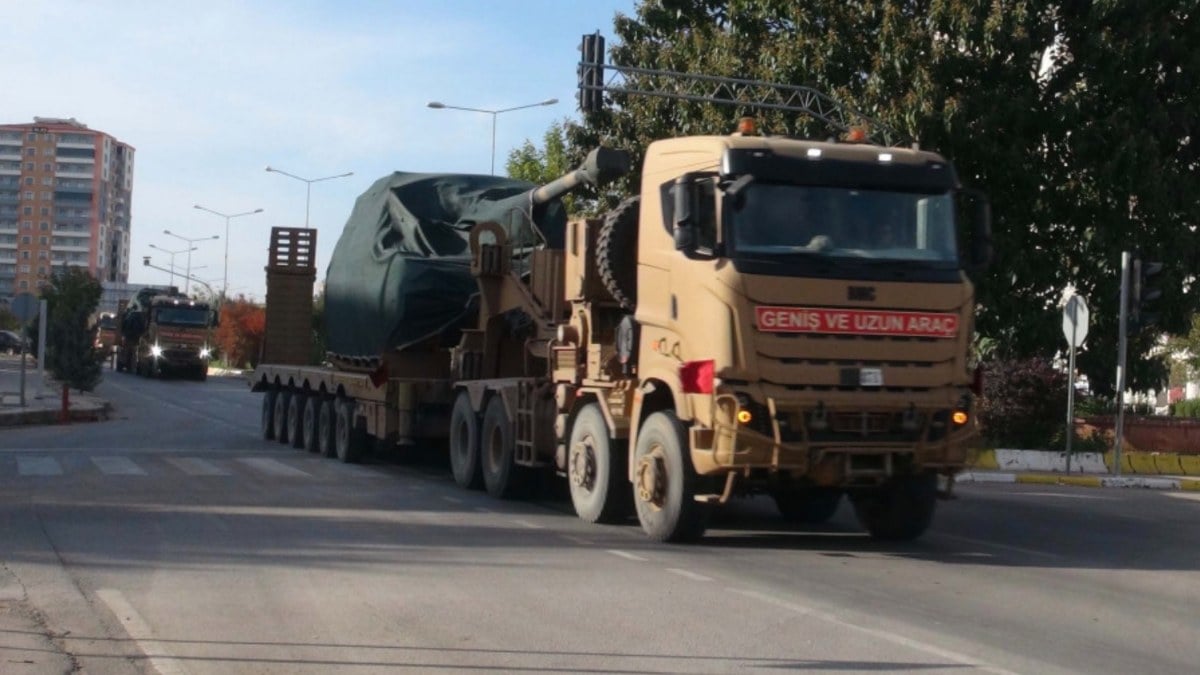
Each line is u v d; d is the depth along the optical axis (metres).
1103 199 25.31
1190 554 13.32
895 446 12.06
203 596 9.95
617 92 26.77
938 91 24.52
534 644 8.44
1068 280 26.03
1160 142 25.75
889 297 12.08
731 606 9.75
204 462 21.53
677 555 12.20
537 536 13.31
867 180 12.32
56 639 8.52
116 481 18.20
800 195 12.16
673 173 12.98
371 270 20.66
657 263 13.07
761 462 11.78
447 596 10.01
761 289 11.80
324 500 16.33
